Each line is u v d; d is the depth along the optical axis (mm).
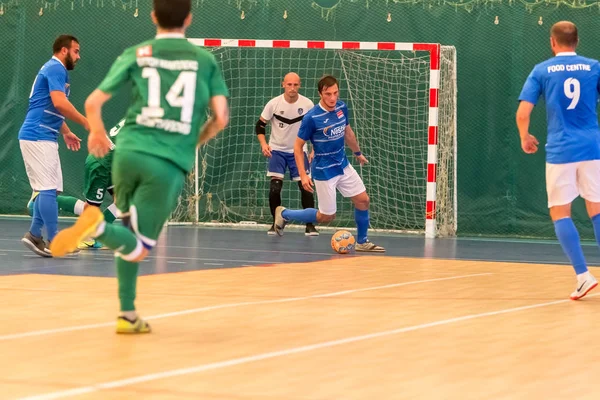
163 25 6238
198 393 4707
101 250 12641
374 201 17703
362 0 17656
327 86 12789
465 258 12688
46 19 18688
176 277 9719
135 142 6043
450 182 17188
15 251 12172
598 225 8797
